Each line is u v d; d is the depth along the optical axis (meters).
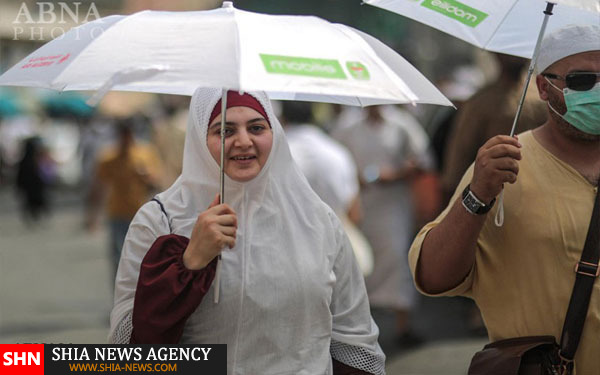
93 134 22.59
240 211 4.35
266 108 4.39
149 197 12.79
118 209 12.69
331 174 8.69
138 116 20.67
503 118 8.02
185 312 4.12
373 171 10.51
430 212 11.08
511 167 4.39
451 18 4.77
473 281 4.78
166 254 4.22
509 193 4.66
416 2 4.79
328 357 4.41
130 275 4.32
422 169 10.70
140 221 4.37
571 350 4.51
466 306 11.91
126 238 4.40
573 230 4.57
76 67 3.88
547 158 4.70
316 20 4.20
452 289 4.73
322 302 4.36
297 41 3.95
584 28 4.56
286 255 4.34
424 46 24.72
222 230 4.09
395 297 10.47
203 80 3.67
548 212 4.60
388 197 10.53
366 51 4.08
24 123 37.06
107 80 3.74
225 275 4.25
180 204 4.38
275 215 4.38
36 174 24.72
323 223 4.50
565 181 4.64
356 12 20.02
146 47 3.87
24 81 3.97
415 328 11.45
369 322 4.64
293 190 4.49
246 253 4.29
